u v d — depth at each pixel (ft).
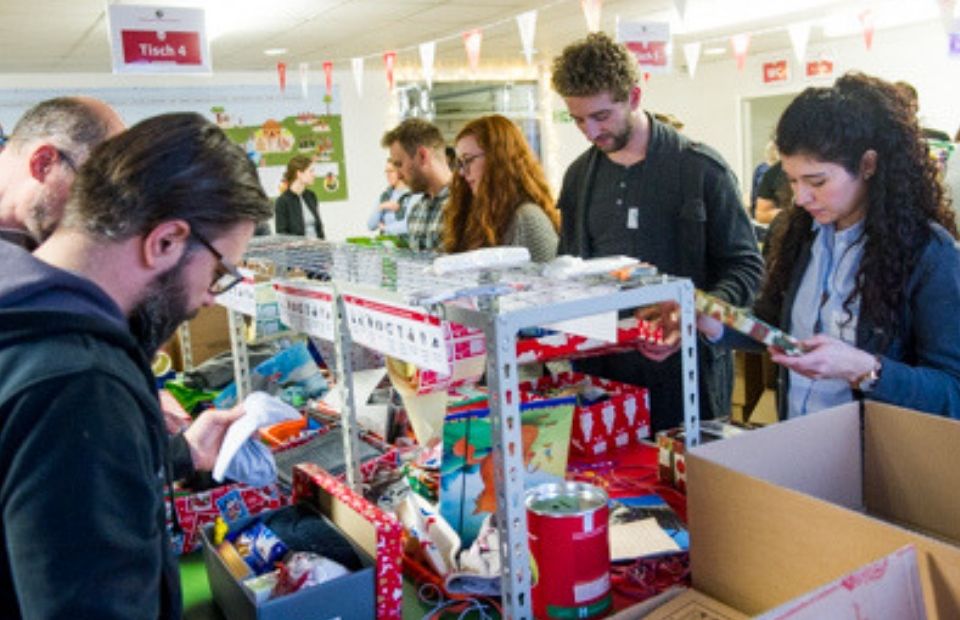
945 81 29.96
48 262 2.89
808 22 22.48
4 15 18.17
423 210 10.75
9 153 4.33
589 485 3.93
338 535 4.23
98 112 4.34
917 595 2.83
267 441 6.33
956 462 3.90
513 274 4.50
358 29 23.73
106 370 2.60
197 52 16.52
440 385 5.47
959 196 10.61
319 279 5.28
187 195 2.85
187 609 4.45
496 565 4.16
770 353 4.46
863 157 4.68
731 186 7.33
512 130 8.54
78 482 2.44
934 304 4.60
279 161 31.96
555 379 6.74
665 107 41.34
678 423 7.13
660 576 4.13
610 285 4.05
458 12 21.99
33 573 2.40
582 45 7.16
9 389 2.50
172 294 2.99
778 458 3.99
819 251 5.25
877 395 4.45
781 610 2.51
